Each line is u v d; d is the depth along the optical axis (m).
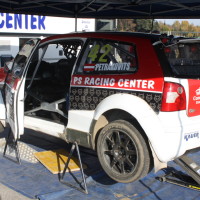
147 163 3.66
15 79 4.77
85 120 4.14
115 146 3.86
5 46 14.36
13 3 7.54
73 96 4.27
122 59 3.93
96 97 4.04
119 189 4.12
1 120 5.30
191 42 3.97
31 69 5.43
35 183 4.21
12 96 4.67
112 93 3.90
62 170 4.55
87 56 4.25
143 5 7.93
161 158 3.54
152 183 4.30
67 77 5.20
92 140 4.10
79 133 4.21
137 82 3.72
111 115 4.14
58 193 3.89
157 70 3.62
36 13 9.07
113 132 3.87
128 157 3.78
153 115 3.56
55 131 4.55
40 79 5.47
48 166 4.66
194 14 8.98
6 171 4.57
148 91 3.63
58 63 5.43
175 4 7.27
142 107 3.62
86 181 4.24
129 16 9.69
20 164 4.81
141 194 4.00
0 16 13.96
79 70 4.27
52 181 4.28
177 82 3.56
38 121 4.82
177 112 3.56
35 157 5.07
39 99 5.05
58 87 5.28
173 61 3.77
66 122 4.76
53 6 8.52
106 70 4.02
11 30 14.44
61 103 4.87
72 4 8.79
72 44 5.14
